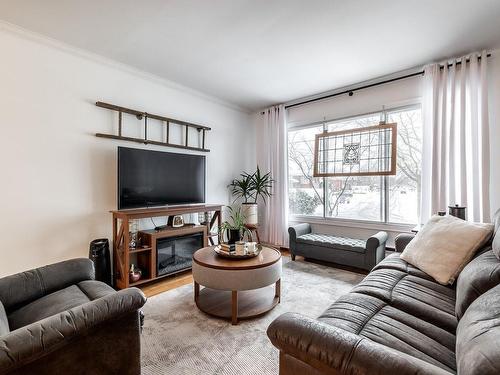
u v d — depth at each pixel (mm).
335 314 1332
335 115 4043
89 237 2887
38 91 2561
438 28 2377
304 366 937
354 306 1406
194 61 3049
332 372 852
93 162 2924
